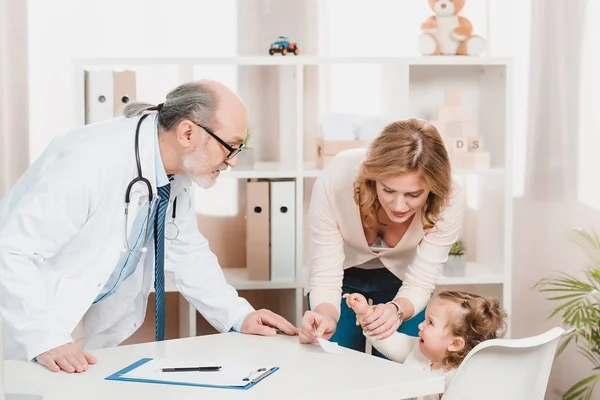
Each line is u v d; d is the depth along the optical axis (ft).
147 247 7.84
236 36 12.12
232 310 7.85
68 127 11.78
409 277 8.29
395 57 10.81
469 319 7.43
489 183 11.64
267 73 12.14
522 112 12.21
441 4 11.09
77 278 7.07
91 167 6.84
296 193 11.18
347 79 12.25
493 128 11.44
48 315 6.54
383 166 7.13
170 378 6.13
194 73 12.06
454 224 8.14
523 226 12.28
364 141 10.93
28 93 11.62
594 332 10.41
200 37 12.05
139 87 11.94
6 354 6.77
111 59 10.50
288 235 11.24
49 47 11.67
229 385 5.96
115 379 6.14
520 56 12.12
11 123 11.57
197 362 6.56
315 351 6.98
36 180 7.02
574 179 11.49
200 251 8.13
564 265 11.75
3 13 11.44
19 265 6.53
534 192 12.14
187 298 8.09
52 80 11.71
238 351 6.96
